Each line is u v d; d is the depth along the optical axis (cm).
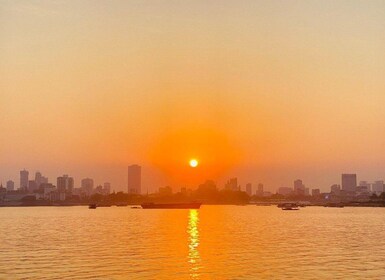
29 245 11006
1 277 6719
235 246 10675
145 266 7656
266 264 7825
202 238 12900
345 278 6594
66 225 19612
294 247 10438
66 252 9544
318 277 6669
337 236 13600
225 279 6575
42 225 19712
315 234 14425
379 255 8962
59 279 6569
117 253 9338
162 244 11156
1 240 12400
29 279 6569
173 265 7750
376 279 6519
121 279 6575
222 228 17425
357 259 8394
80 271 7194
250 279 6562
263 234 14412
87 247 10500
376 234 14412
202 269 7356
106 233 14875
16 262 8125
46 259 8488
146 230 16300
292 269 7325
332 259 8400
